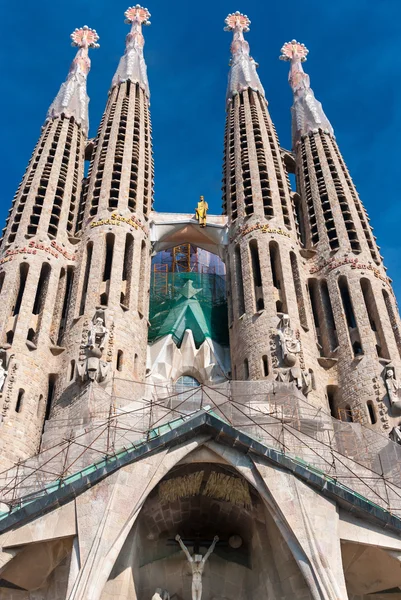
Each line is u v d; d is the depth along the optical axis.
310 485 35.22
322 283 55.34
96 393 42.69
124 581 34.34
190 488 37.62
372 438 43.97
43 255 53.09
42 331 48.81
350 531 34.44
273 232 56.69
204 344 54.34
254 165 62.75
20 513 33.34
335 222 58.16
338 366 49.84
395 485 36.62
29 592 34.59
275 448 38.12
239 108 71.00
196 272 66.38
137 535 36.47
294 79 77.06
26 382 45.59
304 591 34.09
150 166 65.25
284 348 47.12
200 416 36.38
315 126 68.81
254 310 51.84
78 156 64.94
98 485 34.25
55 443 39.84
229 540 38.38
